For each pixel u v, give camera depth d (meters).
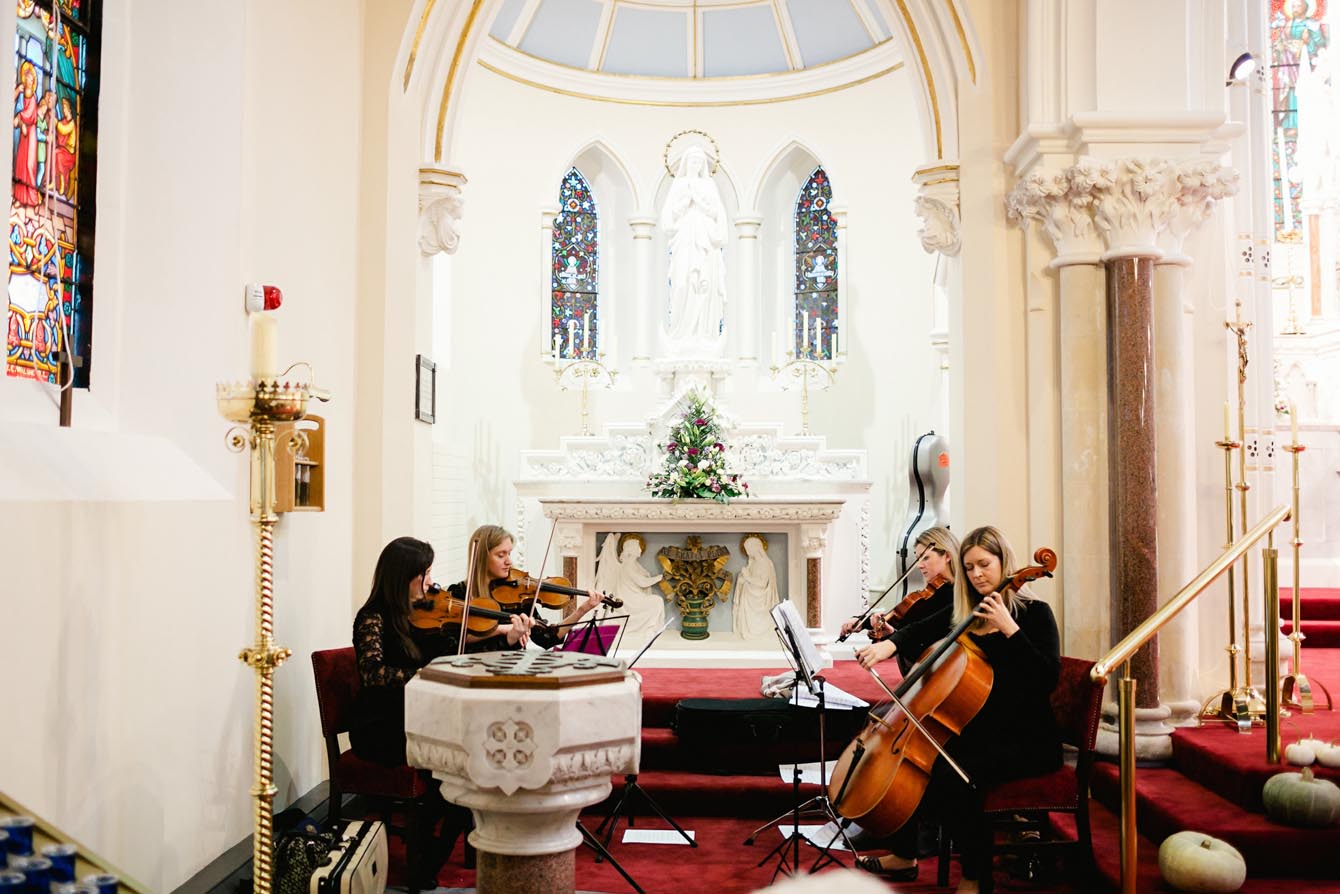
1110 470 5.84
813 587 8.45
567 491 9.32
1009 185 6.38
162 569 4.09
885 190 10.87
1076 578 5.91
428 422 6.93
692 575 8.78
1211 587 6.12
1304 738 5.09
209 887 4.20
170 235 4.64
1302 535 8.94
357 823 4.28
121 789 3.83
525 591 5.49
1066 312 5.97
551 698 2.73
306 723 5.55
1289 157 10.73
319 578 5.66
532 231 10.95
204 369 4.62
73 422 4.18
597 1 10.52
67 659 3.50
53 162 4.21
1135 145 5.81
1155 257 5.74
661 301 11.30
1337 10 10.23
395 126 6.31
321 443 5.11
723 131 11.36
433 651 4.80
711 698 6.16
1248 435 6.31
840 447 11.06
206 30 4.68
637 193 11.28
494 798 2.79
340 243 5.96
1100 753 5.49
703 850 5.17
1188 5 6.00
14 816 2.58
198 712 4.39
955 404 6.62
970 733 4.43
